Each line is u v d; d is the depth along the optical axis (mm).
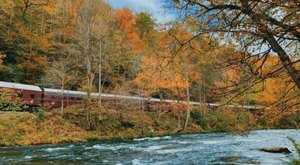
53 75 37219
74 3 47719
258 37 4328
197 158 17531
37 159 17969
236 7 4434
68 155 19656
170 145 24922
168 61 5422
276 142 24828
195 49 5078
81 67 42312
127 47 44969
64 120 33000
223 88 5012
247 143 24781
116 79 45094
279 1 3674
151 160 17266
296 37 4129
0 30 38688
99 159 17906
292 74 4402
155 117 42406
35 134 28281
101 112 35656
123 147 24062
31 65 41344
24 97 33125
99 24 38438
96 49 40031
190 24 4840
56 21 46719
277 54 4426
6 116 29250
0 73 39719
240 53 4605
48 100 35938
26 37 40656
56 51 45250
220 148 21891
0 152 21125
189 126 42156
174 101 41562
